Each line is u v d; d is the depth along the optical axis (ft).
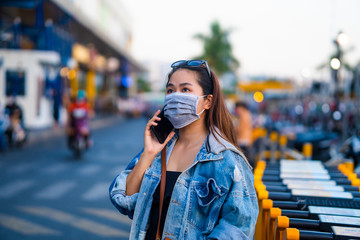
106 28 134.21
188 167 5.59
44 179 24.62
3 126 37.50
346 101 45.44
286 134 33.60
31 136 50.67
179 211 5.42
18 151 37.78
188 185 5.51
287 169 9.41
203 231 5.31
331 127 49.37
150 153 5.92
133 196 6.06
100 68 116.98
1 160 32.12
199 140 5.95
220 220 5.29
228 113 6.16
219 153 5.48
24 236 14.19
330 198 7.09
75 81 93.76
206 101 5.96
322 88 55.88
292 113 75.31
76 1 95.55
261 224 6.97
